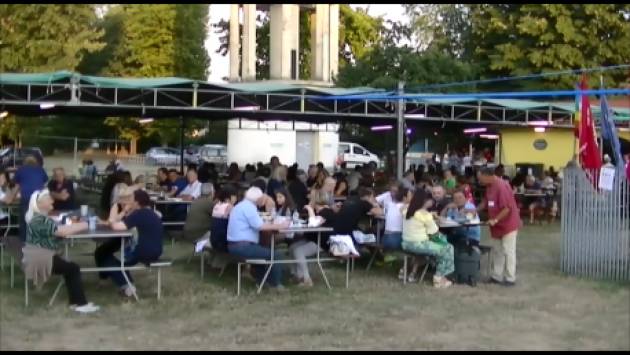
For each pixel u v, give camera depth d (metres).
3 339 7.01
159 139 50.78
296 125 34.78
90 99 16.41
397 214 10.34
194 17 46.31
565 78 29.33
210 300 8.84
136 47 43.94
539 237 15.63
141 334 7.28
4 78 14.94
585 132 11.58
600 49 29.31
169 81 16.45
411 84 24.95
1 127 30.73
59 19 27.19
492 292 9.75
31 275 8.01
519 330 7.75
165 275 10.45
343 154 39.06
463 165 27.06
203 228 11.46
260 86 17.58
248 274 10.37
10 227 12.11
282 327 7.65
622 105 25.22
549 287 10.14
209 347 6.84
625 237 10.48
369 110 19.02
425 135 30.55
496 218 10.20
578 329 7.82
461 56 34.00
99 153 39.03
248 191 9.35
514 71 29.97
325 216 10.52
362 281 10.28
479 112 19.83
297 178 14.56
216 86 17.00
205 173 16.72
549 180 18.89
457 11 37.97
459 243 10.50
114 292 9.21
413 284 10.10
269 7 37.53
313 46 36.25
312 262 10.31
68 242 11.42
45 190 8.26
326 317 8.13
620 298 9.45
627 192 10.45
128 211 10.17
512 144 23.48
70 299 8.32
